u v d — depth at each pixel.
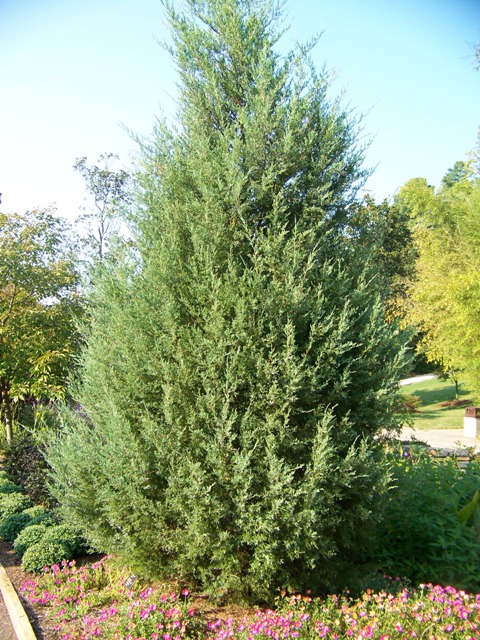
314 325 3.99
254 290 3.98
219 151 4.39
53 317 10.10
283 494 3.67
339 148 4.64
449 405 24.61
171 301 4.08
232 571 3.83
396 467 4.55
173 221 4.41
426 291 18.62
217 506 3.69
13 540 6.53
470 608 3.41
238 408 3.94
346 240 4.62
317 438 3.72
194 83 4.82
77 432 5.05
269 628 3.34
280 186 4.47
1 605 4.77
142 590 4.41
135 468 3.91
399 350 4.43
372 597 3.76
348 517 3.95
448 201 19.30
